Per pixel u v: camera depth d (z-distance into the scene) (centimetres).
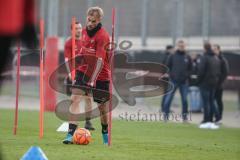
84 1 8356
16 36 1734
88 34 3306
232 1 8650
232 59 7306
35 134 3916
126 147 3412
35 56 7938
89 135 3425
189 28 8812
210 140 4122
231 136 4494
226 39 8681
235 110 7188
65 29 7750
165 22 9244
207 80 5319
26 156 2400
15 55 7331
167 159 3000
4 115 5512
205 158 3098
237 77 7019
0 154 2162
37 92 7975
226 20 8700
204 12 6981
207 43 5431
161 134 4378
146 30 7400
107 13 8406
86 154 3031
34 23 1755
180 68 5575
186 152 3322
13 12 1712
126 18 8706
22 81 8088
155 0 9388
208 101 5316
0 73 1867
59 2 8294
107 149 3266
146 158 3005
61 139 3647
